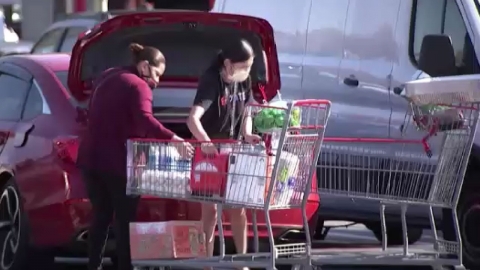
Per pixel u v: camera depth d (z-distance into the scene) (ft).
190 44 75.51
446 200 64.18
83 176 65.67
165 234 62.95
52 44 125.90
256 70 75.51
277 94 75.87
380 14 85.30
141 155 62.13
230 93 66.85
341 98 88.58
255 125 60.85
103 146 64.28
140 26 71.67
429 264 63.26
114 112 64.03
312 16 92.68
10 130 75.56
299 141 59.98
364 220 88.48
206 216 65.57
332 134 88.69
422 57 76.13
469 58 76.28
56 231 68.80
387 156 66.85
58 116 71.26
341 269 81.00
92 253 65.98
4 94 79.77
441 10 79.30
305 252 61.98
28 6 211.41
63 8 193.88
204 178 60.49
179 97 74.69
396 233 91.81
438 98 63.05
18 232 72.74
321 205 88.02
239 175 59.67
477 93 62.08
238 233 66.74
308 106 60.80
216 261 61.16
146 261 62.90
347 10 88.84
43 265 74.38
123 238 64.28
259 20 73.51
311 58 92.22
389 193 66.49
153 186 61.82
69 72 71.61
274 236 69.10
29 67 77.36
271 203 59.31
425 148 64.75
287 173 59.67
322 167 68.13
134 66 65.82
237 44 66.03
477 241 76.18
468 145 62.80
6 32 200.13
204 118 66.64
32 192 70.79
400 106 82.74
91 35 70.64
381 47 84.89
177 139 61.36
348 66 88.17
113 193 64.39
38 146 71.05
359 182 67.41
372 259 63.16
